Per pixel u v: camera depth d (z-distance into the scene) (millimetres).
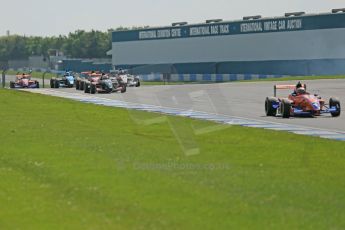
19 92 106875
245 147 43000
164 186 29047
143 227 22219
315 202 26234
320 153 40469
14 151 40531
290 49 198375
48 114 69375
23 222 23109
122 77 131500
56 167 34156
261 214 24141
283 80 152625
